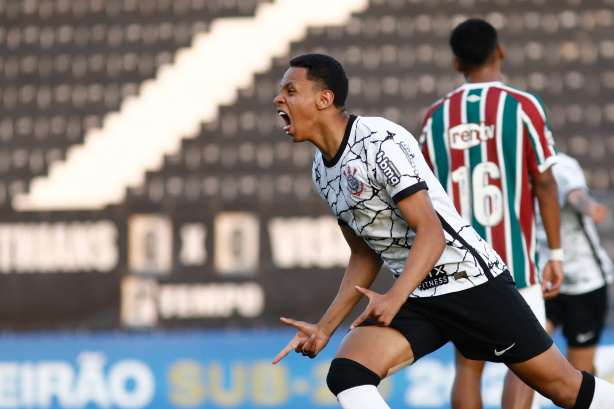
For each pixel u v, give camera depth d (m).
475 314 10.27
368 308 9.48
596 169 37.22
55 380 26.69
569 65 39.62
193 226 33.91
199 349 26.47
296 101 9.98
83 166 38.72
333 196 10.49
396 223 10.27
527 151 13.30
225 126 39.19
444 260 10.24
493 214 13.28
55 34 41.78
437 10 40.94
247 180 37.53
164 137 39.09
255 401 26.11
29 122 39.91
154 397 26.45
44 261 34.25
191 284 33.62
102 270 33.97
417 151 10.12
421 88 39.50
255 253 33.75
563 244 18.20
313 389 25.94
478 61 13.77
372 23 41.12
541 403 23.00
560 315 18.61
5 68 41.03
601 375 22.89
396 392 24.91
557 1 40.75
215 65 40.88
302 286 33.50
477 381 13.52
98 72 41.00
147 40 41.69
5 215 34.50
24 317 34.00
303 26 41.44
